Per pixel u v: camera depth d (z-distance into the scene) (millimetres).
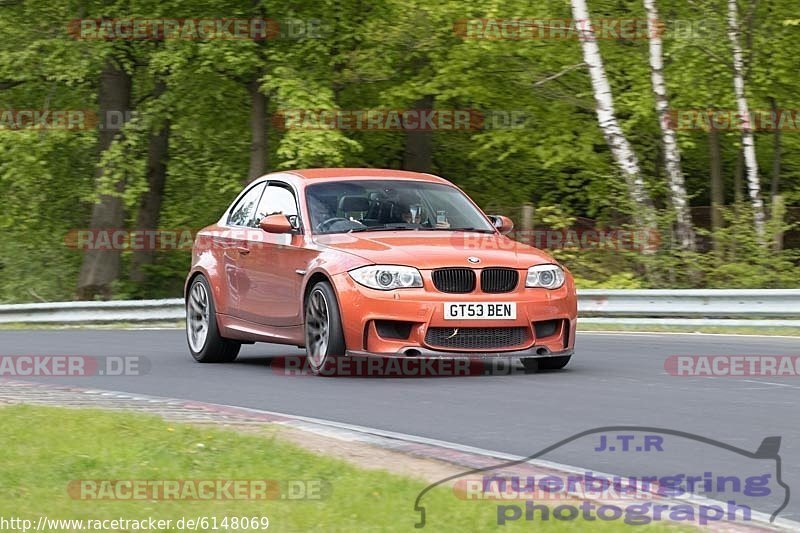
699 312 30172
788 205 52344
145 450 12438
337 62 49219
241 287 22047
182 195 61812
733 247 36375
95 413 15086
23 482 10852
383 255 19125
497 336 19047
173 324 39906
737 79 42344
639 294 30969
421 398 17047
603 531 9195
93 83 54844
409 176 22328
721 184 51781
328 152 44688
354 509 9766
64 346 26797
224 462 11844
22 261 62312
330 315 19203
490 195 58938
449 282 18969
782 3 45906
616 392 17562
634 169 39781
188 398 17781
